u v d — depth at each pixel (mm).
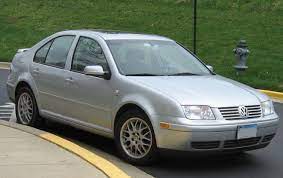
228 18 25797
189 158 7703
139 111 7125
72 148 7352
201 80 7598
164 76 7684
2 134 8172
